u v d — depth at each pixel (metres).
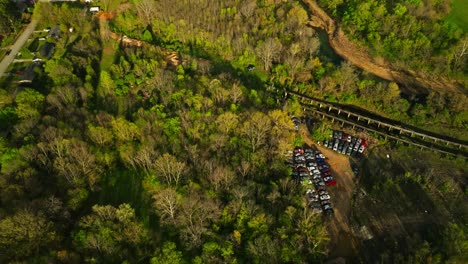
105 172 171.25
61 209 147.88
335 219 169.12
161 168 160.75
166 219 149.62
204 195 155.75
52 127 173.62
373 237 161.88
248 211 150.12
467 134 199.12
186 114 187.25
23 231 133.38
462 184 179.00
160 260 132.38
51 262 129.38
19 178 157.12
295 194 166.88
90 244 136.75
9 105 193.00
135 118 189.12
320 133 198.50
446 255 143.75
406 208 170.38
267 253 140.50
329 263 153.62
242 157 174.88
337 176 186.25
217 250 138.25
